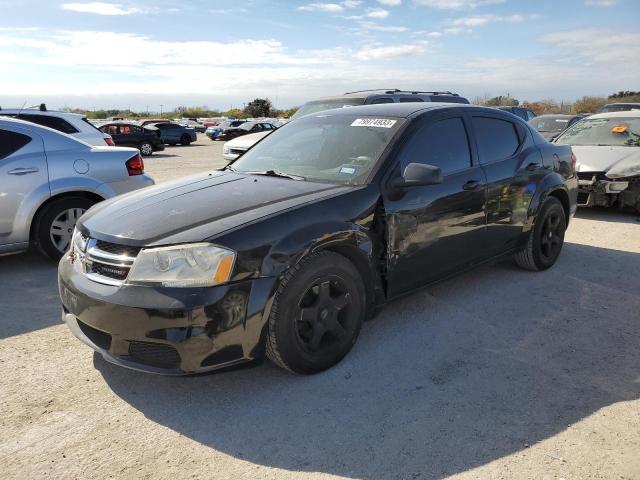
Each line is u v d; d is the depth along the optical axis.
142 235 2.96
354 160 3.82
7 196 5.20
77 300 3.03
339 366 3.42
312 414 2.90
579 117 14.92
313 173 3.88
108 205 3.63
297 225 3.10
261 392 3.12
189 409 2.96
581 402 3.02
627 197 7.88
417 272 3.89
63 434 2.74
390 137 3.88
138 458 2.55
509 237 4.79
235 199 3.37
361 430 2.76
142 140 23.03
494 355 3.58
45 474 2.44
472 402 3.02
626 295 4.71
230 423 2.83
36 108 9.95
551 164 5.26
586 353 3.62
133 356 2.90
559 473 2.43
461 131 4.36
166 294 2.77
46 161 5.43
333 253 3.25
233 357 2.88
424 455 2.56
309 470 2.47
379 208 3.55
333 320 3.31
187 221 3.06
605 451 2.58
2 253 5.30
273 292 2.95
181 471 2.46
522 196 4.82
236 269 2.84
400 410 2.94
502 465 2.48
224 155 11.03
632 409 2.95
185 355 2.77
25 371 3.36
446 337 3.85
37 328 4.01
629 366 3.44
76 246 3.31
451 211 4.06
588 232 7.20
